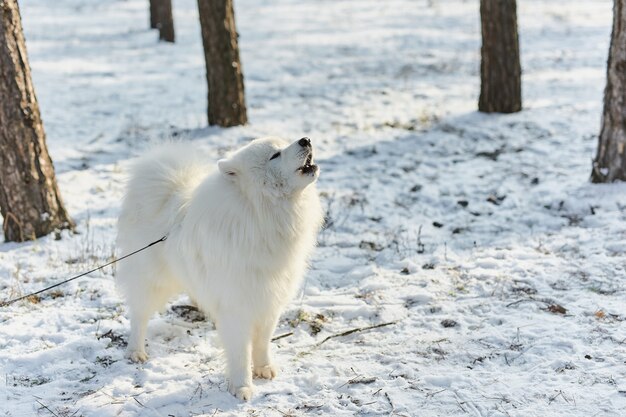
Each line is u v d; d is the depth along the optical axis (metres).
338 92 12.62
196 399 4.02
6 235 6.52
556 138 9.20
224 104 10.17
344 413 3.83
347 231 6.82
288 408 3.91
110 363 4.45
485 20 10.34
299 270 4.12
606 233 6.20
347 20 23.28
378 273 5.79
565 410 3.72
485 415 3.73
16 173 6.33
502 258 5.96
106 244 6.43
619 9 6.73
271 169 3.76
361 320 5.04
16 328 4.85
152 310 4.53
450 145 9.32
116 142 9.77
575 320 4.74
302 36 20.14
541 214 6.87
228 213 3.80
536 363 4.24
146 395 4.04
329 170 8.55
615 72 6.91
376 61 15.82
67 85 13.34
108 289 5.51
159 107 11.71
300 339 4.79
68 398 4.02
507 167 8.29
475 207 7.23
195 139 9.70
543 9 23.62
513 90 10.48
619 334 4.48
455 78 13.70
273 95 12.47
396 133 9.97
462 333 4.70
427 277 5.64
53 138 9.89
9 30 6.04
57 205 6.67
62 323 4.97
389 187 7.94
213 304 4.00
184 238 4.03
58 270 5.86
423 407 3.85
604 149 7.21
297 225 3.90
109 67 15.34
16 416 3.83
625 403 3.73
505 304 5.09
